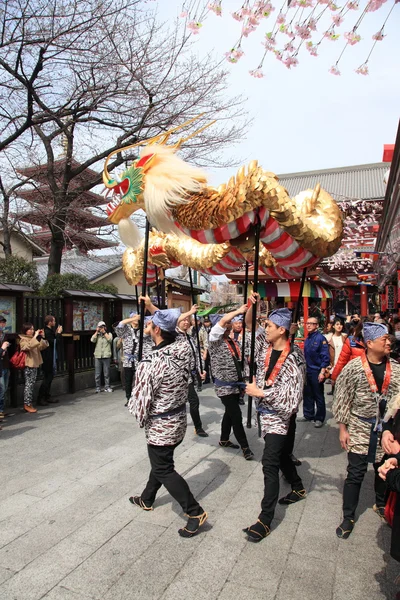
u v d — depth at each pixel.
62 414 7.43
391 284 13.47
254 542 3.18
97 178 11.99
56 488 4.22
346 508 3.32
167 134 3.99
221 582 2.72
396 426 2.39
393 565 2.88
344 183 27.11
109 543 3.18
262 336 4.16
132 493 4.07
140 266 5.97
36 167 12.00
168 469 3.37
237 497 3.97
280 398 3.39
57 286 11.73
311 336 6.48
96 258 14.19
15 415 7.38
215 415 7.18
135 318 6.95
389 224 8.67
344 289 16.17
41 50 9.44
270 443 3.44
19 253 17.20
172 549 3.09
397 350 5.16
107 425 6.66
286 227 3.42
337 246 3.73
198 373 6.79
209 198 3.62
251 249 4.05
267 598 2.57
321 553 3.04
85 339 10.14
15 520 3.57
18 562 2.96
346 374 3.42
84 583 2.72
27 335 7.59
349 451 3.40
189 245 5.11
